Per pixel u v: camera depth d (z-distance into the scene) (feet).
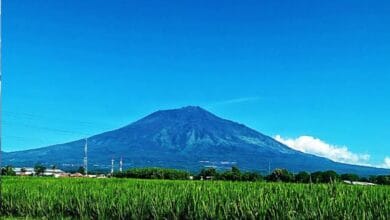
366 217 53.16
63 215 74.18
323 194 60.03
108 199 71.05
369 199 56.24
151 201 66.80
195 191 67.72
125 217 68.03
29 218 72.90
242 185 81.61
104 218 69.46
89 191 76.13
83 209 71.56
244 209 60.90
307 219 56.54
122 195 70.69
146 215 67.21
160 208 65.72
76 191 76.84
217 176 198.08
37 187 88.43
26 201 77.25
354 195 59.16
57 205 74.79
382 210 53.52
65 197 75.25
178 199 65.41
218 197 64.59
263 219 59.00
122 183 104.06
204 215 62.23
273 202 59.26
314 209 56.54
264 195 63.05
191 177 226.38
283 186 72.79
